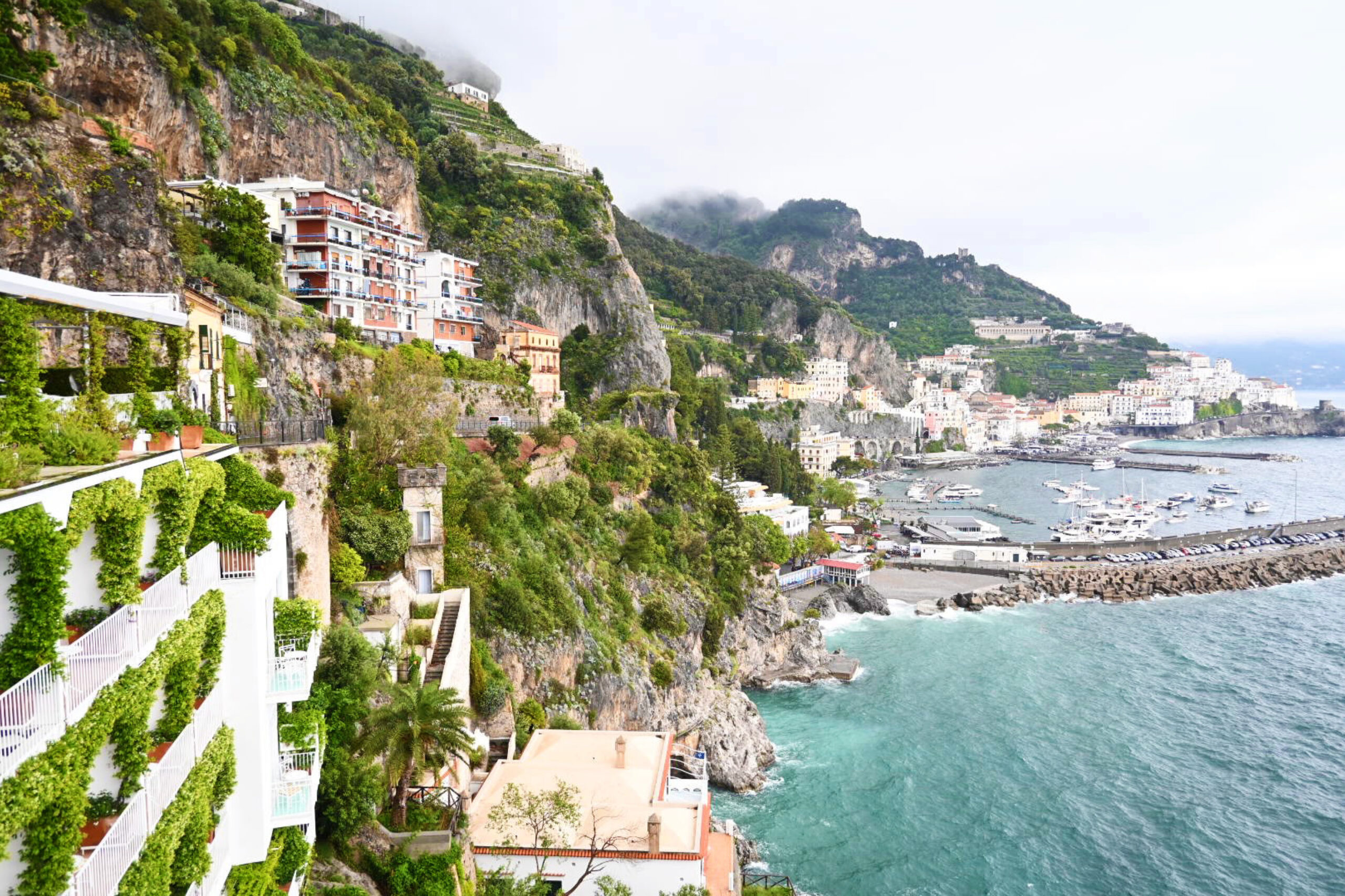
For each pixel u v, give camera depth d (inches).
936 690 4451.3
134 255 1921.8
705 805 2095.2
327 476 2110.0
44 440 781.9
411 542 2369.6
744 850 2856.8
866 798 3344.0
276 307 2765.7
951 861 2923.2
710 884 1974.7
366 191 5275.6
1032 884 2805.1
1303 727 3954.2
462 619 2274.9
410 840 1488.7
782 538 6038.4
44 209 1782.7
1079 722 4025.6
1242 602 6230.3
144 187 1996.8
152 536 931.3
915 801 3316.9
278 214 3720.5
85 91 3053.6
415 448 2586.1
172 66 3457.2
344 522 2144.4
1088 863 2913.4
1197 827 3117.6
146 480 880.3
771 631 4702.3
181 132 3580.2
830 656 4840.1
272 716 1140.5
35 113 1851.6
